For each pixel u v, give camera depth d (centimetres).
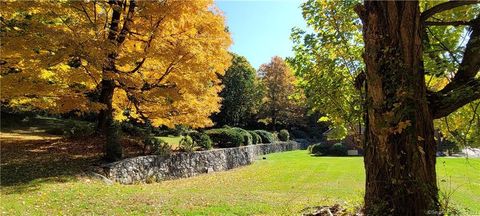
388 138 478
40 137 1869
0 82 1137
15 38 1123
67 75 1177
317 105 773
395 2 472
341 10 725
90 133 1833
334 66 748
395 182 473
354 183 1589
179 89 1338
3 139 1706
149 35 1310
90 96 1606
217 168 2097
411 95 465
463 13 584
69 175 1190
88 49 1106
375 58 480
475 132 632
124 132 2066
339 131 767
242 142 2583
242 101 4722
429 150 483
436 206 477
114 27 1336
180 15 1271
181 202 988
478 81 501
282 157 3158
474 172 1841
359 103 637
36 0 1166
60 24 1320
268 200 1083
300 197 1176
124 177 1388
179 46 1266
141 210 877
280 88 4862
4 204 859
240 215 861
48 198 942
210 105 1572
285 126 5309
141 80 1340
